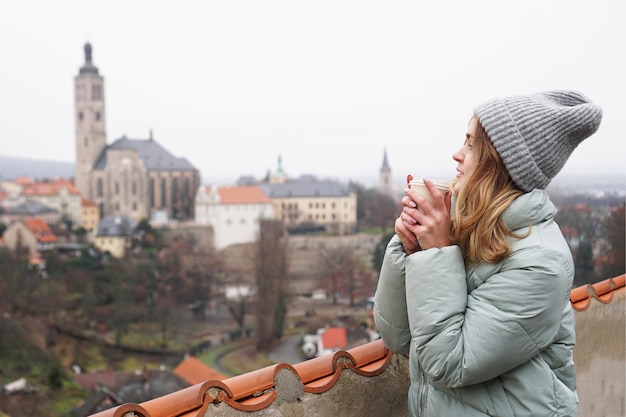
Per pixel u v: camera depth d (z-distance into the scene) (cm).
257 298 8512
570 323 163
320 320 9044
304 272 11356
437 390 165
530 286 147
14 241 12000
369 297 10175
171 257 10831
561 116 153
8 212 14450
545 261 148
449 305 151
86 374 7181
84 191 16250
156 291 9931
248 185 14838
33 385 6612
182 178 16550
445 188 165
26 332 7825
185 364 7406
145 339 8469
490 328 147
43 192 15475
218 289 10144
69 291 9844
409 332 174
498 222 154
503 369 149
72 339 8225
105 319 8950
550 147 153
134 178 16100
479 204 155
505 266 153
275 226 10638
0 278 9531
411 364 178
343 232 14500
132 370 7350
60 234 13800
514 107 156
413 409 176
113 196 16162
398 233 166
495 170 157
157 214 15912
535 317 146
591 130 158
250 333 8700
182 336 8525
